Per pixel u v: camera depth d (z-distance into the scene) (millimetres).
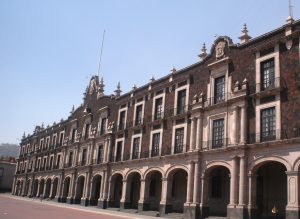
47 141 72250
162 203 34844
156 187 40375
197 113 33156
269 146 25812
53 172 64125
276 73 26875
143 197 38219
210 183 33375
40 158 73250
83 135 56312
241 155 27609
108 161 46250
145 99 42469
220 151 29594
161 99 39781
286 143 24625
